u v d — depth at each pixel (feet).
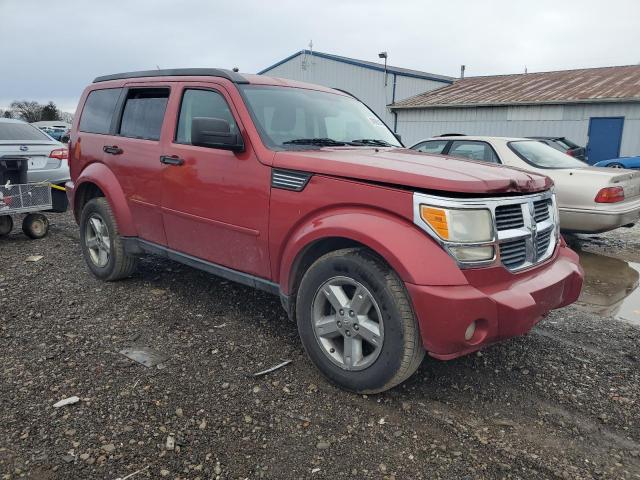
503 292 9.02
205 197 12.51
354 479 7.63
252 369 10.87
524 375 10.98
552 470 7.94
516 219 9.73
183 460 7.94
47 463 7.79
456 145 25.29
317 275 10.16
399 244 8.82
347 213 9.70
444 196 8.77
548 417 9.39
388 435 8.71
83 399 9.55
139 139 14.71
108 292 15.56
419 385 10.44
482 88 76.38
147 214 14.51
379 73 88.69
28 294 15.26
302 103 13.46
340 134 13.64
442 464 8.01
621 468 8.02
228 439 8.48
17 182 21.90
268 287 11.67
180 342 12.14
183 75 13.97
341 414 9.29
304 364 11.17
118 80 16.38
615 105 57.11
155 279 16.83
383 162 10.03
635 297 16.85
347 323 9.79
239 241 11.93
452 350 8.81
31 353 11.40
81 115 17.60
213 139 11.22
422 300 8.57
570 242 25.64
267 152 11.18
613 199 21.20
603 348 12.52
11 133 25.38
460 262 8.71
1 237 23.30
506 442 8.62
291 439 8.53
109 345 11.89
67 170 25.46
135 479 7.50
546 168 22.71
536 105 62.08
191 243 13.32
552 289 9.80
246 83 12.67
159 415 9.09
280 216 10.84
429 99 73.97
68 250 20.92
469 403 9.81
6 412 9.07
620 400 10.02
